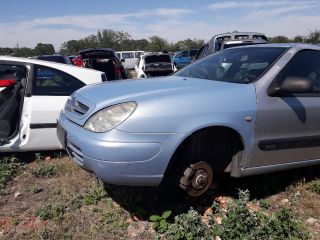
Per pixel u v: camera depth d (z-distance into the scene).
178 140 3.28
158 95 3.39
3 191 4.11
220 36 11.42
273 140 3.76
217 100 3.49
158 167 3.26
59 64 5.36
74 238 3.25
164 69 17.89
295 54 4.06
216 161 3.74
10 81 4.90
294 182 4.31
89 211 3.69
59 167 4.75
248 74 3.94
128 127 3.18
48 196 4.04
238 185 4.21
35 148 5.04
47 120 5.02
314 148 4.09
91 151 3.21
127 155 3.15
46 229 3.32
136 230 3.40
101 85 3.98
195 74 4.51
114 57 14.99
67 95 5.20
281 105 3.76
